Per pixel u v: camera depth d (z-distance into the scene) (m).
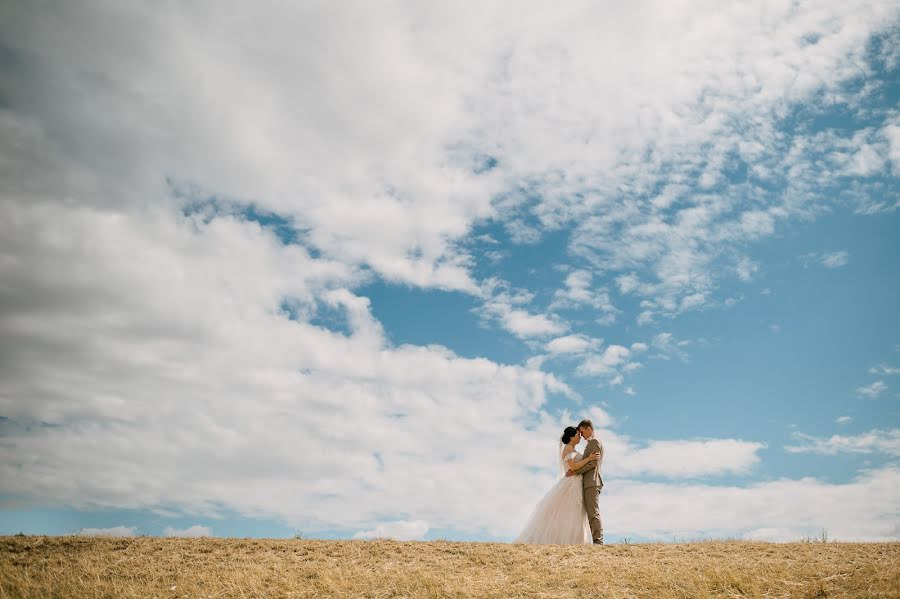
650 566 12.06
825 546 13.68
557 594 10.79
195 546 14.47
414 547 14.52
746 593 10.30
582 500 16.03
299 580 11.92
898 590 9.66
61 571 12.14
